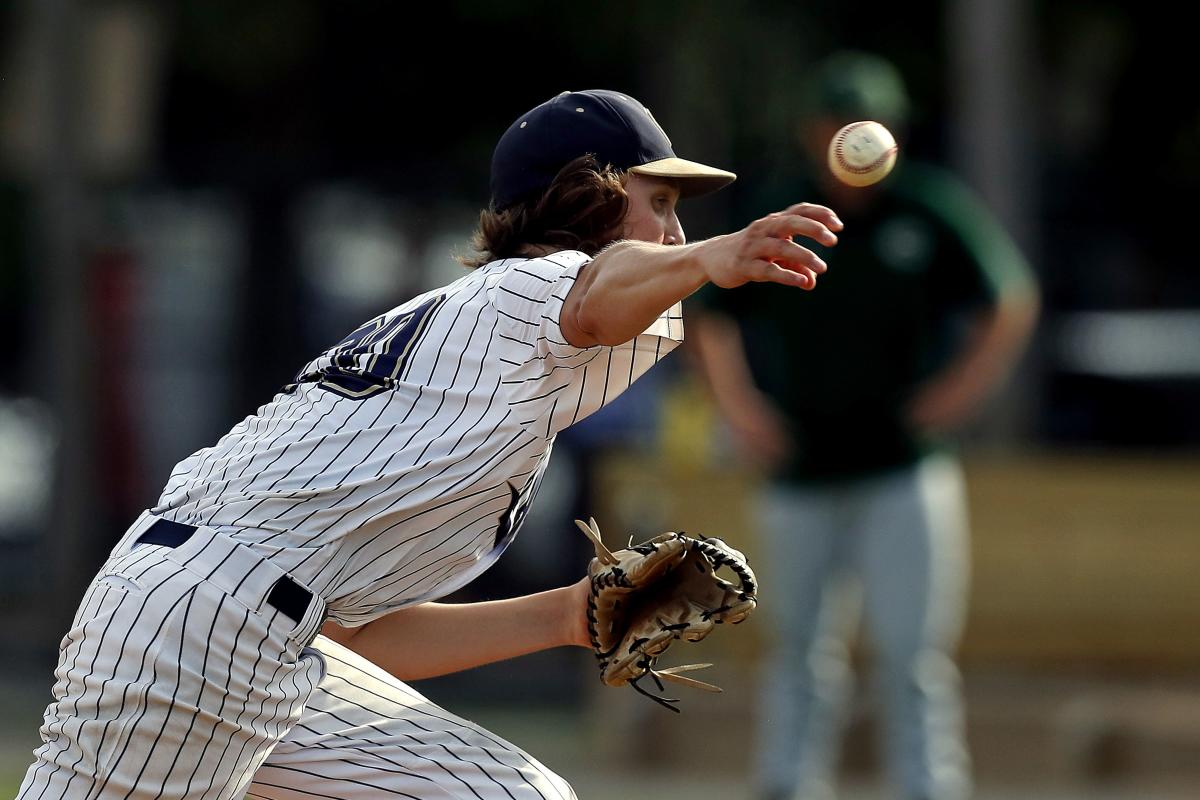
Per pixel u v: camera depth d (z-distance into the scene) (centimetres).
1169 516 3038
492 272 1252
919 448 2380
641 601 1349
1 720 3481
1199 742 2848
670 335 1223
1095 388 4825
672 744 3067
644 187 1289
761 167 4656
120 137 4597
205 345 5800
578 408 1227
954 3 4106
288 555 1226
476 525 1264
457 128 4822
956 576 2973
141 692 1202
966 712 2961
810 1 4559
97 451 4969
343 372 1266
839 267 2353
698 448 3419
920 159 4634
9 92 4738
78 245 4650
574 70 4669
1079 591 3059
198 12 4556
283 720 1257
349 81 4772
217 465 1262
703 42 4462
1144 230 5184
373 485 1226
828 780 2827
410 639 1420
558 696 3903
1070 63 4950
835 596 2445
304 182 5072
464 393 1223
